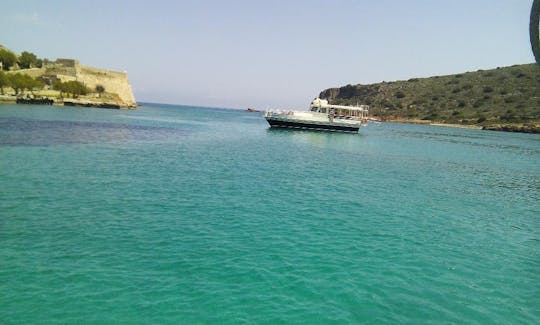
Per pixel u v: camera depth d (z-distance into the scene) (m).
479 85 179.50
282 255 12.87
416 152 54.34
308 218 17.44
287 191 22.81
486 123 141.00
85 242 12.84
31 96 108.88
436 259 13.58
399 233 16.22
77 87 127.94
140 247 12.74
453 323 9.52
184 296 9.82
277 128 78.62
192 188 21.80
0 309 8.76
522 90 159.12
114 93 157.00
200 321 8.84
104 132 50.19
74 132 46.56
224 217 16.67
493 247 15.35
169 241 13.43
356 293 10.61
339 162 38.41
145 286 10.18
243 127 89.69
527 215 21.28
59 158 28.00
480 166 43.47
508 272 12.90
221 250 12.92
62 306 9.02
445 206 22.05
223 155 37.25
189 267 11.46
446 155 52.88
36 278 10.20
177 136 54.53
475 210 21.62
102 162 27.86
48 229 13.80
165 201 18.64
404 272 12.24
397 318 9.54
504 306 10.55
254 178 26.20
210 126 85.44
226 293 10.12
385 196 23.48
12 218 14.66
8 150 29.67
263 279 11.03
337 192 23.56
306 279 11.22
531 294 11.38
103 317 8.71
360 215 18.64
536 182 34.31
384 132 99.69
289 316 9.28
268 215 17.47
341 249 13.82
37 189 19.06
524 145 79.88
